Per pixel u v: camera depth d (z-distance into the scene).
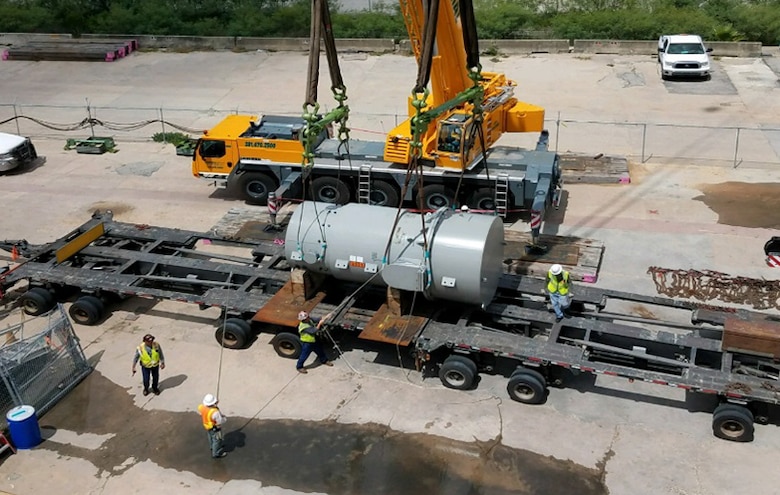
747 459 12.63
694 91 31.95
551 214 21.67
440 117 20.41
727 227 20.48
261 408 14.28
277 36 42.34
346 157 21.95
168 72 37.75
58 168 26.39
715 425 12.99
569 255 19.00
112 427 13.98
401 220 15.06
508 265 18.66
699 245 19.59
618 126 28.38
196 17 44.44
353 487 12.41
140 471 12.92
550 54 38.50
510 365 15.29
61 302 17.88
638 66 35.72
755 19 38.41
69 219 22.44
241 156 22.53
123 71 38.16
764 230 20.22
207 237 18.91
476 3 44.00
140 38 42.28
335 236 15.16
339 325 14.99
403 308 15.16
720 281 17.58
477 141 20.64
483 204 21.17
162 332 16.78
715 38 38.38
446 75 20.30
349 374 15.15
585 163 24.56
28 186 24.91
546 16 42.09
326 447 13.28
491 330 14.73
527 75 35.16
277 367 15.45
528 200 20.78
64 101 33.75
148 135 29.28
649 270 18.42
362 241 14.98
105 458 13.24
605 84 33.38
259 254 18.06
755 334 13.14
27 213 22.89
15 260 18.66
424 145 20.81
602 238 20.16
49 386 14.61
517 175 20.52
